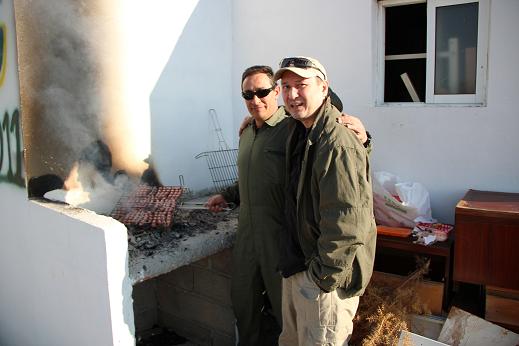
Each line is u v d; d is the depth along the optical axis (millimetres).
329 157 2189
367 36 3764
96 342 2547
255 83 2951
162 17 3932
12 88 3180
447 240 3104
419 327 2979
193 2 4176
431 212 3598
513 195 3209
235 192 3621
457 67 3582
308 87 2318
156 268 2842
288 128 2977
